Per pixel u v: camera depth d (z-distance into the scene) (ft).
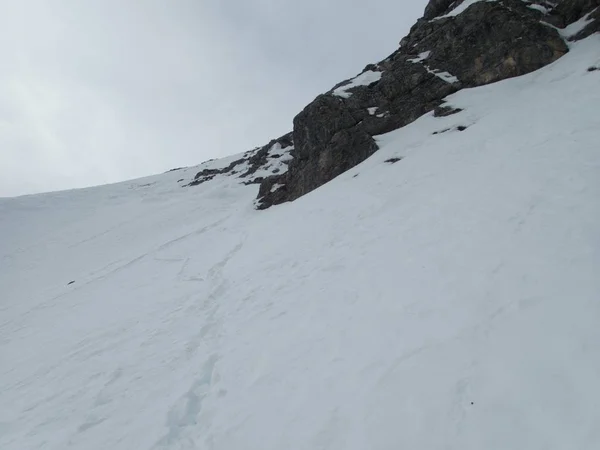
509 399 15.34
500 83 60.80
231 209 104.68
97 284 64.18
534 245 24.18
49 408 28.53
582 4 60.85
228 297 39.40
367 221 41.70
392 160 57.21
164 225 105.19
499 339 18.37
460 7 76.48
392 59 82.64
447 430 15.17
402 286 26.63
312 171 74.02
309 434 17.80
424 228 33.47
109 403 27.02
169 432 22.04
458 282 24.12
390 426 16.37
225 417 21.48
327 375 21.29
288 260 41.96
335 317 26.73
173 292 48.19
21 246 107.34
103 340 39.19
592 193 26.78
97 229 113.60
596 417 13.48
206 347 30.53
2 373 39.17
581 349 16.16
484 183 35.76
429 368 18.45
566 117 40.68
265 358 25.55
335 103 76.43
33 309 61.11
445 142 52.54
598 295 18.47
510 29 63.31
